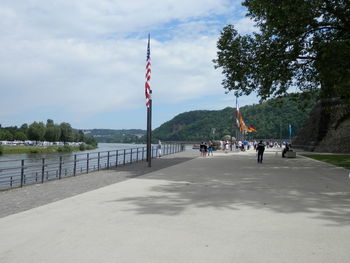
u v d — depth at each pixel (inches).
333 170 729.0
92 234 222.1
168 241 207.2
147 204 327.3
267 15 823.7
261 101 1018.1
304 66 934.4
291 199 359.3
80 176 601.6
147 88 841.5
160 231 229.6
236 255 182.5
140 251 188.4
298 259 177.0
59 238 213.0
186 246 197.6
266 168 776.3
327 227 242.5
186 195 381.7
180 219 265.0
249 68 946.1
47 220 260.7
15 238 213.0
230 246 197.9
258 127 6299.2
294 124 5915.4
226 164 908.6
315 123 2129.7
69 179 554.3
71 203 331.6
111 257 178.9
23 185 474.9
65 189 435.5
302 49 868.0
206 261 173.3
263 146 971.9
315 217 273.9
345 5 786.8
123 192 402.3
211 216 275.9
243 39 968.9
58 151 3225.9
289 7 743.1
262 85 956.0
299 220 263.4
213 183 493.4
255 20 952.3
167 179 546.6
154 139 7760.8
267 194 391.9
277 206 319.6
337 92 864.3
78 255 181.9
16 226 242.2
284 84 972.6
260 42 936.9
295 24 780.6
